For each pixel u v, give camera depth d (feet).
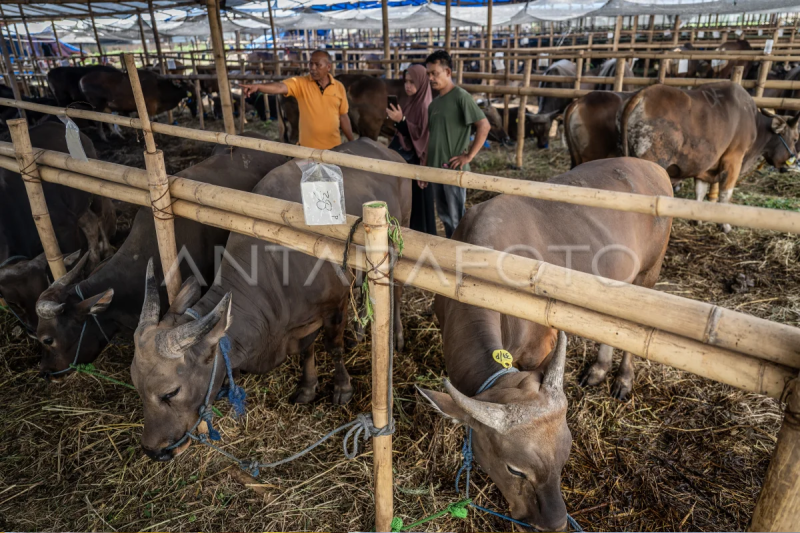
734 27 56.75
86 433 11.56
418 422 11.39
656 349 5.41
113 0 32.48
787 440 4.73
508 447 6.23
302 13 60.70
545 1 49.55
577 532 8.32
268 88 15.38
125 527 9.39
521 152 28.71
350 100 30.48
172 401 8.30
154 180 8.87
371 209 6.12
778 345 4.75
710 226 20.45
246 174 13.78
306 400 12.29
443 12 53.72
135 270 11.90
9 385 13.32
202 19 57.77
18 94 32.07
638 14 43.60
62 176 11.21
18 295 12.59
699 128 18.53
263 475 10.32
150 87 38.81
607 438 10.79
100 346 12.00
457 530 9.08
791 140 23.16
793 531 4.84
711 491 9.58
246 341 9.53
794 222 4.53
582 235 10.07
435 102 14.42
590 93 20.81
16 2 27.25
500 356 7.10
